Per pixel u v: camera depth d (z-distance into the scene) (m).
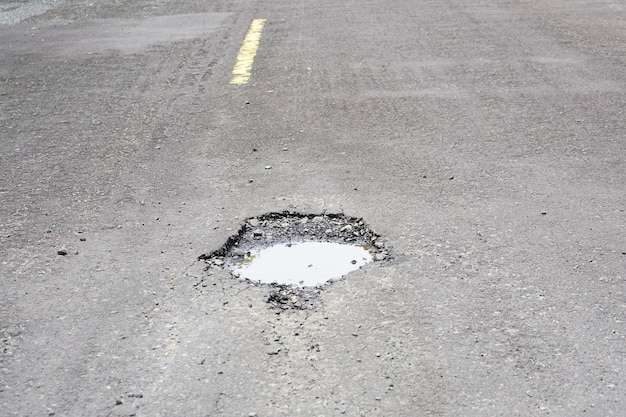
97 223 5.13
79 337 3.85
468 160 6.03
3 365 3.64
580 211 5.11
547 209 5.14
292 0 13.59
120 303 4.14
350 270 4.42
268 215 5.15
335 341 3.74
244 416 3.24
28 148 6.65
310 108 7.43
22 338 3.86
